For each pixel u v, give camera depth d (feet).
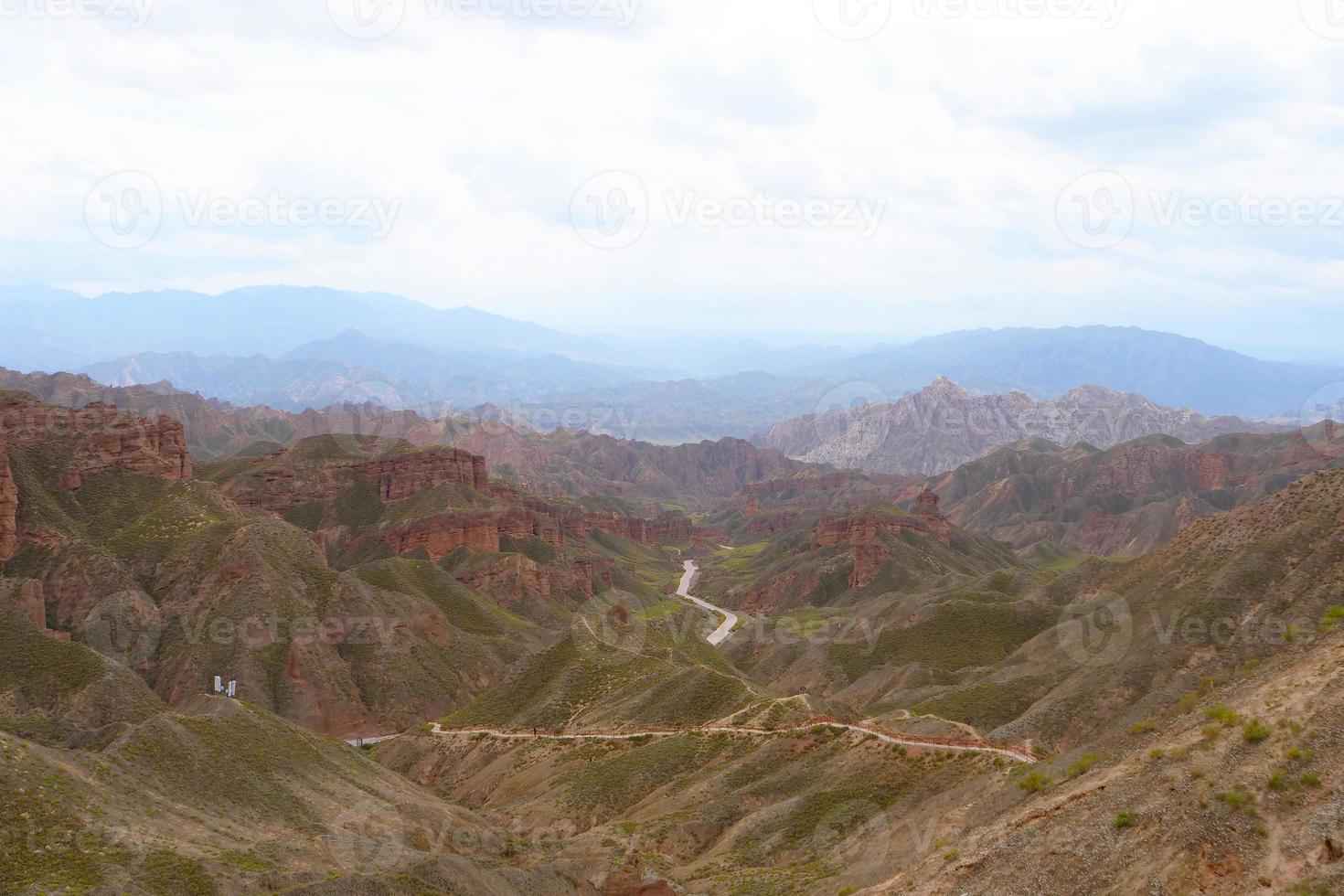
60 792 228.84
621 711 426.51
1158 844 148.46
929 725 322.75
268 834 255.09
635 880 260.83
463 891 237.25
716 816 304.30
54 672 426.10
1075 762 226.58
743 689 414.21
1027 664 435.94
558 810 346.74
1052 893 155.02
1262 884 131.75
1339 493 380.58
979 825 220.23
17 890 199.52
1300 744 149.28
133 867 211.61
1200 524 452.76
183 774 270.46
